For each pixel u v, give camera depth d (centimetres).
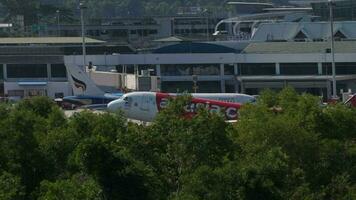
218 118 14512
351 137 17462
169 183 13738
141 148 14250
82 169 13225
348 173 15700
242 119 17288
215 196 12888
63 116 18025
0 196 12269
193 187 12975
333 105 18388
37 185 14238
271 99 19988
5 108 17550
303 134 16200
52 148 15000
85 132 16088
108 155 13012
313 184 15538
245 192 12875
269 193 12950
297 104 18162
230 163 13375
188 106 16838
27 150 14762
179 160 14012
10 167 14275
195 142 14000
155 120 15850
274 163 13238
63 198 12106
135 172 13012
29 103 19825
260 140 16088
